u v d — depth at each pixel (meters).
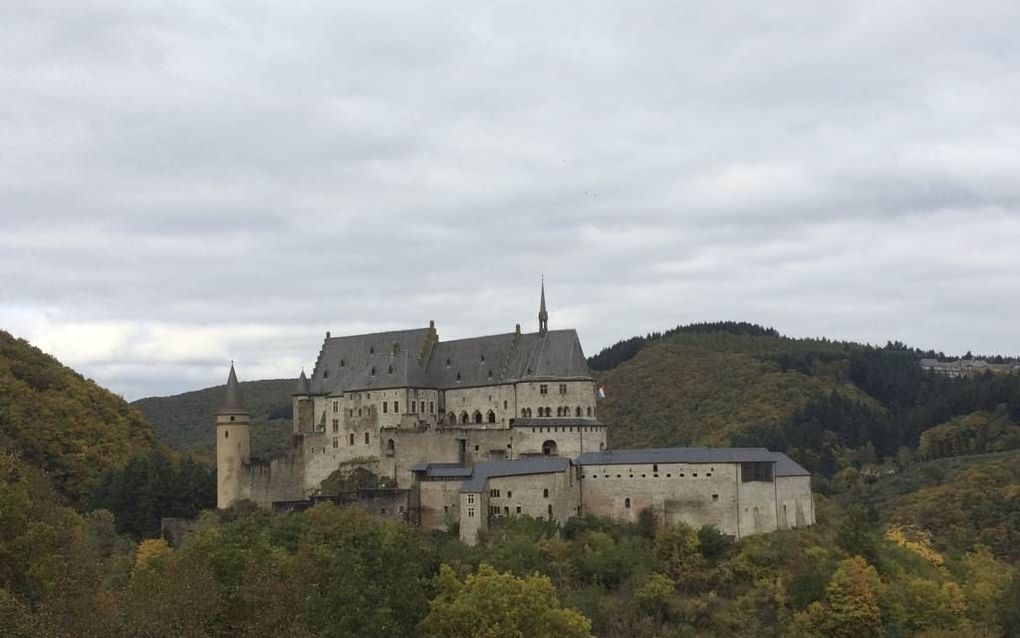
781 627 191.50
